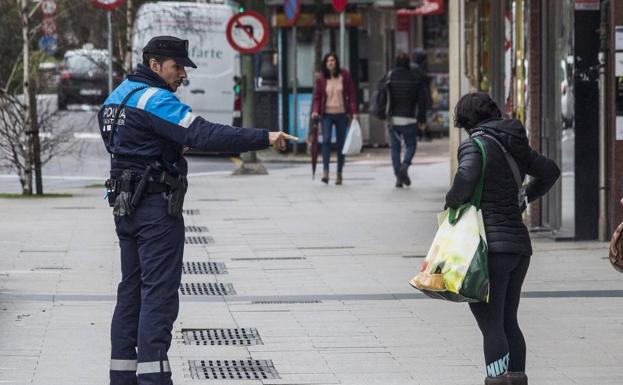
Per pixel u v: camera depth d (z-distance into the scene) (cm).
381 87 3441
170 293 1185
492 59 2877
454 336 1515
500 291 1185
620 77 2206
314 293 1806
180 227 1196
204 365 1365
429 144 5412
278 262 2103
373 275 1967
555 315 1633
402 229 2538
